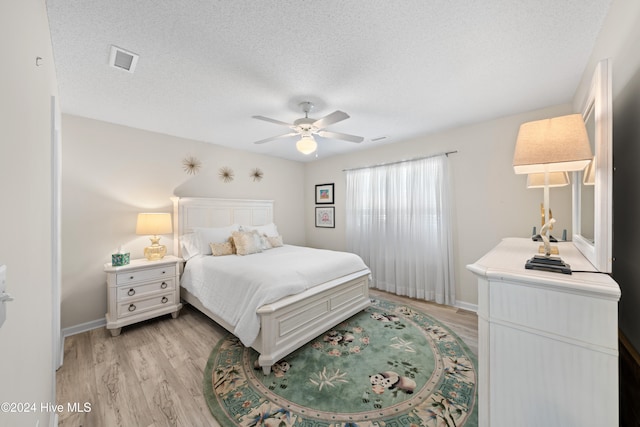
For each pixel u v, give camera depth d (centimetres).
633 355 107
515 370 98
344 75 201
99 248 290
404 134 356
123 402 170
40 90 109
